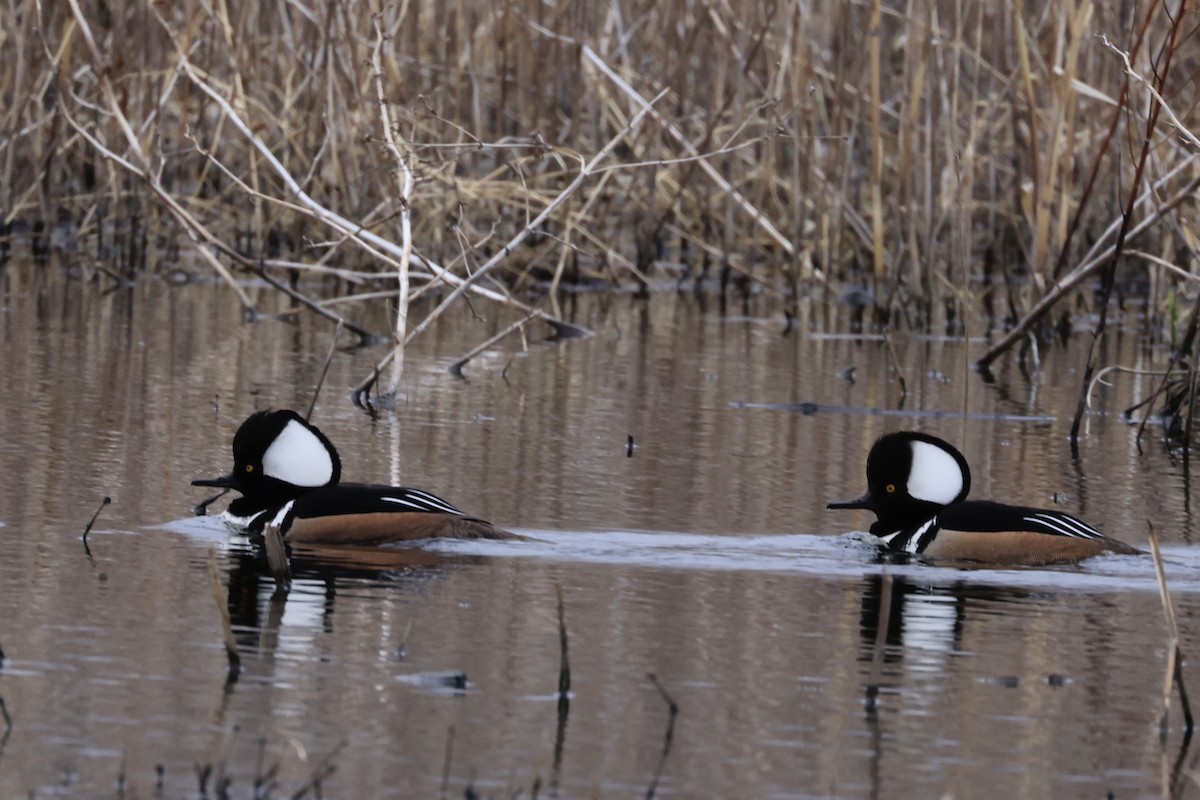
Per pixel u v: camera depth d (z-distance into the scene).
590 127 23.44
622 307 22.33
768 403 15.84
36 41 22.30
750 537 10.40
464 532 9.93
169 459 12.10
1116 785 6.45
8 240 23.83
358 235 17.02
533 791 6.10
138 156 18.70
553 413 14.95
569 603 8.67
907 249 21.83
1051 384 17.58
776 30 21.88
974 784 6.41
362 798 6.08
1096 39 19.56
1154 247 21.09
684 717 7.01
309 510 9.91
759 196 22.42
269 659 7.55
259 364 16.86
